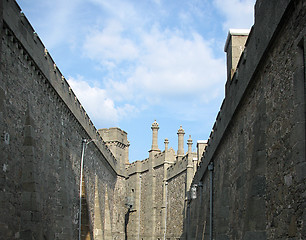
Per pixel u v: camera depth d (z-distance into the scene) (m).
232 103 14.81
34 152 16.16
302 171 7.45
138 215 60.88
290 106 8.23
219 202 18.67
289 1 7.93
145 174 61.25
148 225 57.56
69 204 23.97
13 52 14.73
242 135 13.31
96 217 36.53
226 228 16.09
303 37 7.47
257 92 11.20
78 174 28.05
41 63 18.12
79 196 27.50
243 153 13.05
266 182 9.78
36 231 15.30
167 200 53.69
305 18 7.40
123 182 57.69
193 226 33.75
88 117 31.95
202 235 26.58
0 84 13.27
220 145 18.98
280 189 8.67
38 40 17.62
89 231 31.52
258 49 10.52
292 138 8.01
